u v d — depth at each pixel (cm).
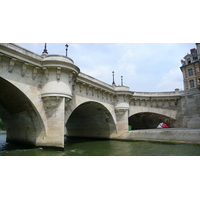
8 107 2242
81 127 4200
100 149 2166
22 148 2048
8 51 1583
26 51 1816
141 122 4912
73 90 2408
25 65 1780
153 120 4672
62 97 1920
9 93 1897
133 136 3247
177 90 4216
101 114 3481
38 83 1923
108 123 3591
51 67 1884
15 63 1711
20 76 1753
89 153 1839
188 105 4012
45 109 1942
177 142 2555
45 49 2209
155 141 2842
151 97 4134
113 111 3459
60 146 1830
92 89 2836
